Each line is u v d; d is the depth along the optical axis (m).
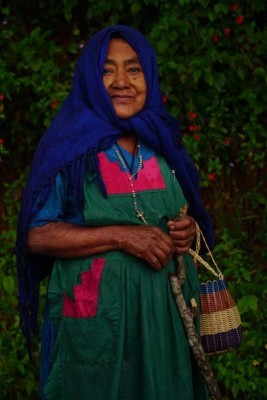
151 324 2.59
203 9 4.28
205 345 2.88
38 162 2.67
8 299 3.97
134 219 2.62
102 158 2.63
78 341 2.55
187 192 2.88
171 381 2.63
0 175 4.47
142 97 2.79
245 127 4.30
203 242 3.11
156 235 2.57
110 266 2.56
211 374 2.65
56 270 2.66
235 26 4.34
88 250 2.57
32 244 2.60
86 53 2.77
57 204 2.60
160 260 2.59
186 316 2.64
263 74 4.25
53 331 2.66
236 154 4.41
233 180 4.41
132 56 2.76
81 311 2.54
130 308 2.56
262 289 3.98
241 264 3.99
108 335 2.54
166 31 4.20
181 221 2.71
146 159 2.72
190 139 4.21
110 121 2.72
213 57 4.20
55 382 2.61
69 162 2.57
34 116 4.36
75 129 2.66
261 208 4.37
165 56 4.23
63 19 4.59
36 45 4.38
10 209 4.29
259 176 4.39
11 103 4.42
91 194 2.59
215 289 2.88
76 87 2.79
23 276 2.73
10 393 3.73
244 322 3.83
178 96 4.30
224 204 4.36
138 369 2.59
